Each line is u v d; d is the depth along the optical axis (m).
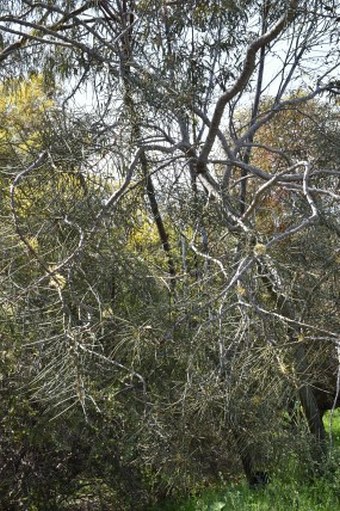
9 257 6.11
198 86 7.45
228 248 5.89
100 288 6.28
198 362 5.51
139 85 6.68
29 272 6.14
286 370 5.17
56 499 7.42
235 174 8.41
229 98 6.18
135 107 6.68
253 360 5.11
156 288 6.42
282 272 5.59
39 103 7.79
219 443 6.62
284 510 6.06
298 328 5.64
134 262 6.42
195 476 6.73
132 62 6.77
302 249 5.96
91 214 6.16
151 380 6.20
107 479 7.27
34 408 6.71
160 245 6.98
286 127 8.24
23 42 7.86
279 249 5.76
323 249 5.98
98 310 5.65
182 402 5.43
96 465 7.21
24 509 7.16
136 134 6.71
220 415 5.66
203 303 5.29
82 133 6.41
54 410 6.38
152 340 5.46
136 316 5.72
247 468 6.69
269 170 8.30
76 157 6.35
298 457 6.13
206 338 5.28
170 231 7.23
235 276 4.47
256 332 5.26
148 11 7.02
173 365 6.13
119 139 6.41
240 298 4.75
